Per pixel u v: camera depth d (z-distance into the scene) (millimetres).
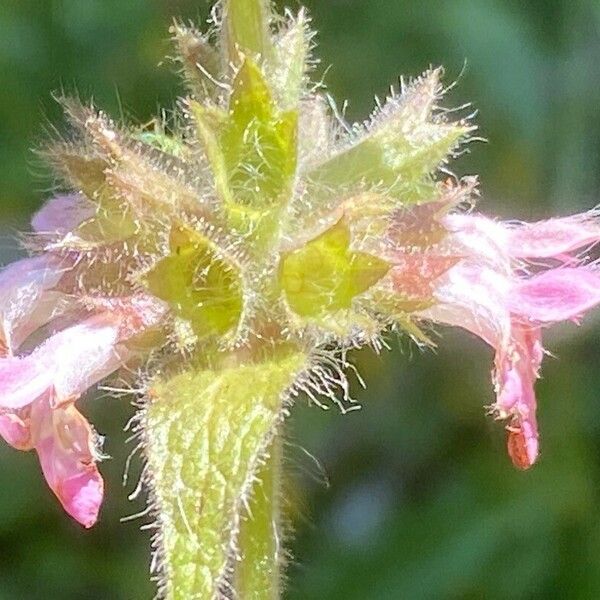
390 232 58
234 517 49
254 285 56
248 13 60
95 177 58
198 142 60
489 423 105
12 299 60
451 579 94
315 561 99
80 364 57
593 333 100
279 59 61
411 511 99
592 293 59
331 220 57
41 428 59
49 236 61
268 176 57
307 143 61
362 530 101
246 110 57
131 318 57
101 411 106
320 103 63
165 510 49
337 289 56
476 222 60
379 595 96
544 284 59
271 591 58
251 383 53
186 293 56
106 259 57
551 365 101
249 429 51
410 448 106
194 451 50
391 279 58
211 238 57
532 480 97
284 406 59
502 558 95
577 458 98
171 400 52
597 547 94
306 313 56
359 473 106
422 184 60
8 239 104
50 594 105
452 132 60
